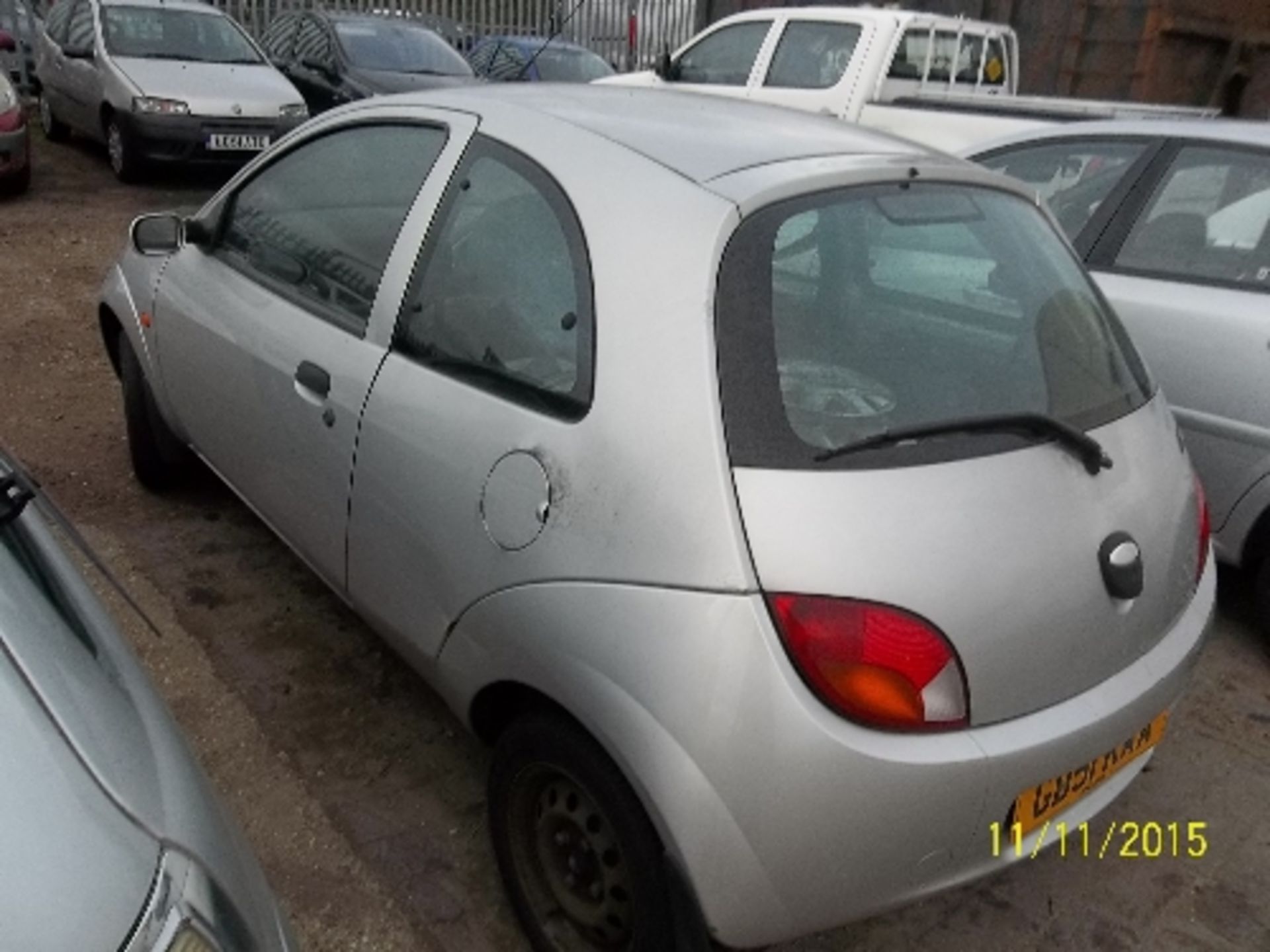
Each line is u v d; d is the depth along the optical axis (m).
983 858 1.91
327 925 2.27
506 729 2.16
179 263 3.44
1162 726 2.23
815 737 1.69
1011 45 8.54
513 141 2.35
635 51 14.41
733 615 1.71
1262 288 3.48
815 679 1.71
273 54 11.26
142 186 9.18
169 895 1.11
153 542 3.65
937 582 1.77
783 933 1.81
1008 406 2.07
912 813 1.76
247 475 3.10
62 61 9.84
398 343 2.45
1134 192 3.88
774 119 2.51
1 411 4.61
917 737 1.76
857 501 1.77
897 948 2.35
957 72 8.12
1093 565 1.96
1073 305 2.40
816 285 2.00
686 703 1.73
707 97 2.77
